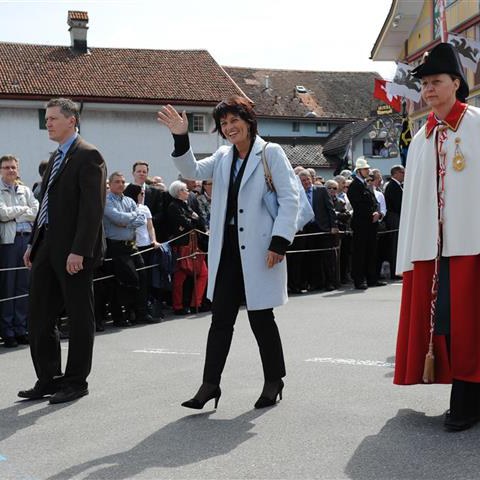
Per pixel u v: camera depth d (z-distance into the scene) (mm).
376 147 49656
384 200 14492
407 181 4871
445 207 4566
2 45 36125
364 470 3871
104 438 4613
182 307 10719
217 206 5184
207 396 5070
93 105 34125
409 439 4352
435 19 23922
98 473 3979
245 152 5184
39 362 5785
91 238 5559
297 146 55906
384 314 9578
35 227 5840
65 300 5715
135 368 6738
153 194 10742
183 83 36125
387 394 5418
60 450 4414
